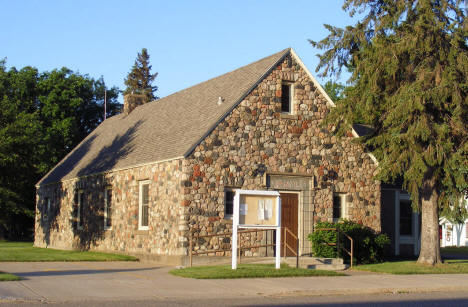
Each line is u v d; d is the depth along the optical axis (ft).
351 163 82.38
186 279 53.72
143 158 83.87
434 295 49.11
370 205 83.15
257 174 75.72
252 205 59.82
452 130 66.85
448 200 73.61
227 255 72.90
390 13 69.05
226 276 54.65
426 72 65.67
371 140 72.23
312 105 80.38
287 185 77.61
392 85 71.46
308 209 78.54
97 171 97.40
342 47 73.05
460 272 66.23
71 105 165.58
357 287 50.93
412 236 94.27
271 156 76.84
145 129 97.96
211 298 44.24
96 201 97.76
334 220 81.25
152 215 78.84
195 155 72.43
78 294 42.91
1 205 103.71
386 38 68.18
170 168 75.10
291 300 44.21
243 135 75.41
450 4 68.23
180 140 77.77
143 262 77.77
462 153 66.39
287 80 79.20
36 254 83.46
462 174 67.36
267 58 82.12
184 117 86.53
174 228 72.79
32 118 113.09
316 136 80.23
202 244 71.72
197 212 71.82
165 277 55.21
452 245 169.37
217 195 73.15
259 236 75.61
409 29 66.95
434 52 67.26
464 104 65.77
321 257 73.97
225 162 73.97
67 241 108.99
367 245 77.15
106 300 41.32
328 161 80.74
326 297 46.75
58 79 167.43
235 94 77.87
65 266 67.56
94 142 122.01
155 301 41.68
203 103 85.40
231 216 74.54
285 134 78.18
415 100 64.03
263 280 53.88
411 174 65.77
